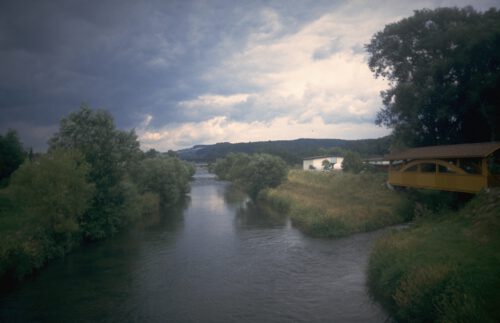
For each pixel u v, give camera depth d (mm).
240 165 79625
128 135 31859
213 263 21422
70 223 23344
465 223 18422
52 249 22828
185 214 41281
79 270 20625
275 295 16031
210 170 164375
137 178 46812
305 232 28766
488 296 10070
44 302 16016
